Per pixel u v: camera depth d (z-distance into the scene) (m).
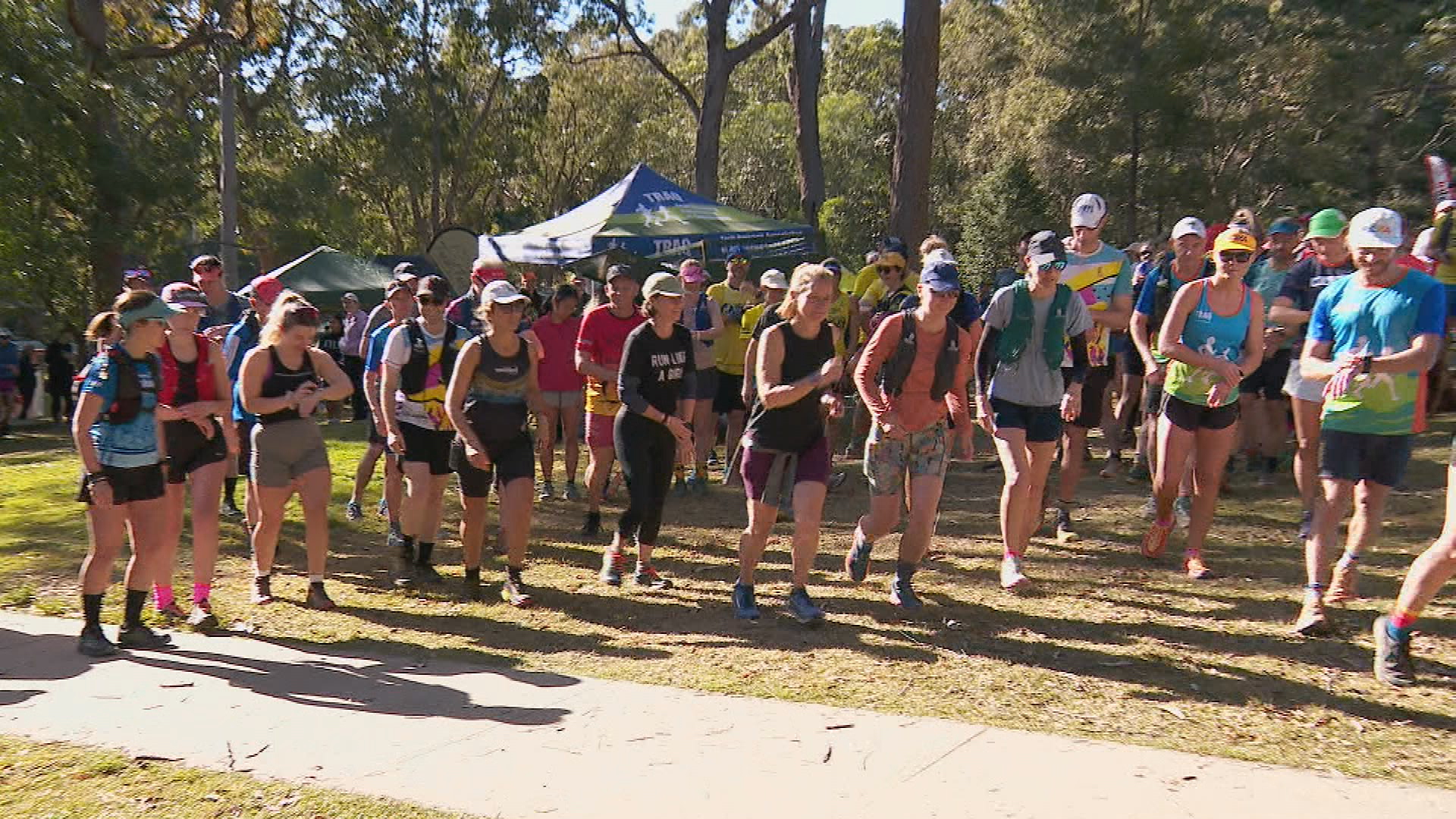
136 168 25.33
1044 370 6.82
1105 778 4.12
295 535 9.09
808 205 29.92
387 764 4.42
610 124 59.41
